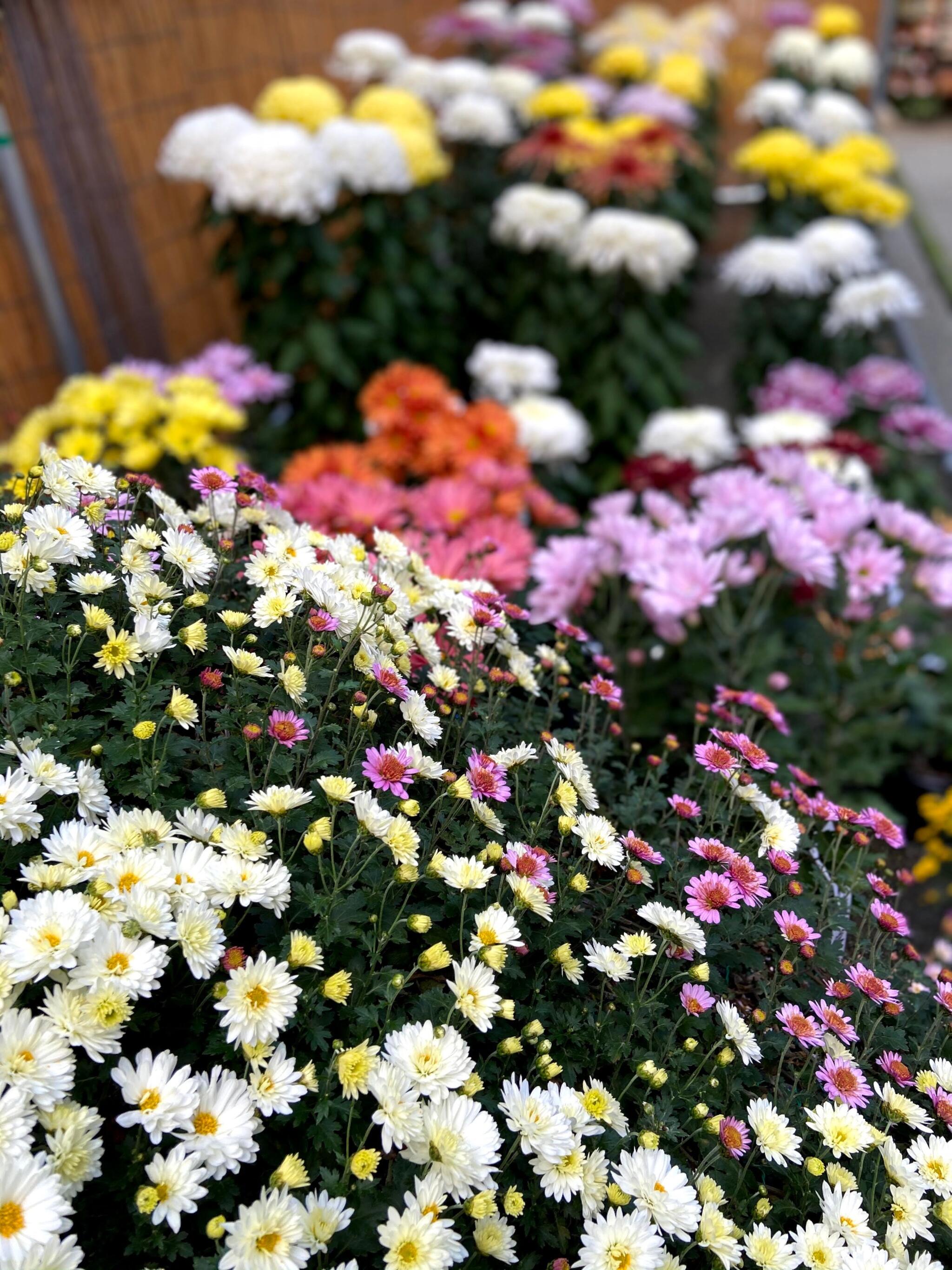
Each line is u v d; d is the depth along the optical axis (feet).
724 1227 3.75
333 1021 3.94
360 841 4.33
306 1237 3.27
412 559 5.92
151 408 9.39
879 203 19.69
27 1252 2.84
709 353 22.86
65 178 11.42
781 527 7.48
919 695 10.75
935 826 9.85
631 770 6.09
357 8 22.93
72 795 4.12
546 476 13.96
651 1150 3.85
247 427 13.46
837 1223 3.91
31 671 4.26
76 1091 3.49
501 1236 3.52
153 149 14.01
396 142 14.16
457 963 4.15
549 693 6.33
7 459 9.27
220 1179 3.44
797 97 27.76
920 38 49.47
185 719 4.29
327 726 4.46
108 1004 3.34
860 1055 4.76
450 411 10.19
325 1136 3.58
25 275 10.99
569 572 7.38
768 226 21.40
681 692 8.92
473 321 20.18
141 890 3.59
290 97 14.92
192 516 5.67
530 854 4.37
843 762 9.31
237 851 3.90
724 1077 4.48
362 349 13.88
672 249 15.93
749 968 5.05
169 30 14.40
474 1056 4.19
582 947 4.76
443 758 5.03
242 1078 3.61
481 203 20.76
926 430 13.93
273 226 13.08
